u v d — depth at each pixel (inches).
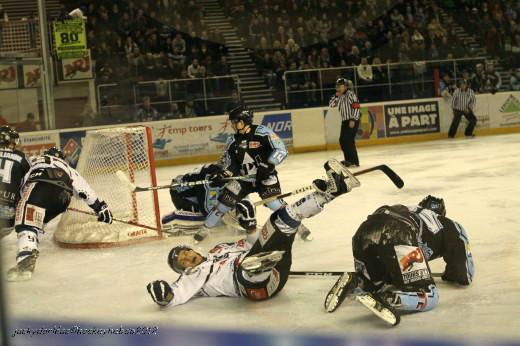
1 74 670.5
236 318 164.7
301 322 158.1
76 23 627.5
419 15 895.1
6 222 263.7
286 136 709.3
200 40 853.8
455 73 789.2
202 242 276.5
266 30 861.2
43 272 236.5
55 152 249.6
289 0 867.4
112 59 780.0
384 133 738.8
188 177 283.9
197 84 711.7
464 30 933.8
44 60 627.5
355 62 831.7
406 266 155.3
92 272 233.1
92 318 169.0
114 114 700.7
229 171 253.1
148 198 291.0
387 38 868.0
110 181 290.7
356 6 882.1
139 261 246.4
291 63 815.1
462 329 145.3
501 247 231.8
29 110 682.2
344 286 165.3
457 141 708.0
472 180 410.6
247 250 188.4
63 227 288.5
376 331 147.3
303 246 256.5
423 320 153.7
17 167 263.6
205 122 684.1
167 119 703.7
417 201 347.9
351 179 158.7
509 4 944.3
